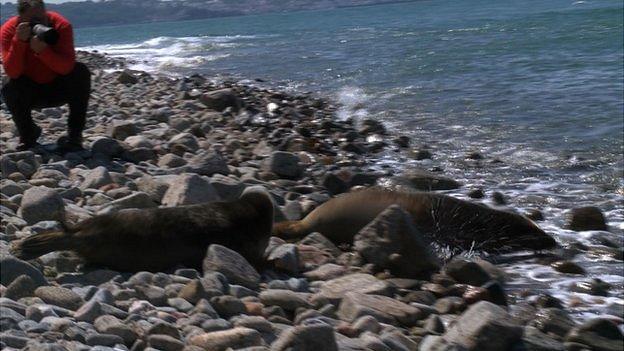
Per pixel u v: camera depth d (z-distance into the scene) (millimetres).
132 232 6391
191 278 6277
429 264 7176
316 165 12484
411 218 7434
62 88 10594
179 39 71000
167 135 13227
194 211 6672
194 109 17891
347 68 28656
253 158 12562
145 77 27078
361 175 11375
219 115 16953
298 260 7023
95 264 6387
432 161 13078
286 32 69312
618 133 14344
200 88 22625
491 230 8203
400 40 41250
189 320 5285
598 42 30953
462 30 45188
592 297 6852
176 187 8242
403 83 23172
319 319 5566
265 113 17750
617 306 6590
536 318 6113
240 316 5516
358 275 6609
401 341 5301
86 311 5137
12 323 4828
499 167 12500
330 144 14469
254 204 6875
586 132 14672
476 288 6594
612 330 5699
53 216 7457
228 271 6266
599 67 23500
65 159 10602
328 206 8156
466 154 13461
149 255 6402
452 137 15062
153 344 4789
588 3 71312
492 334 5328
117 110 16328
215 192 8344
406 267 7148
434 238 8102
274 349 4715
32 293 5520
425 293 6586
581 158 12758
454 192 10914
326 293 6230
